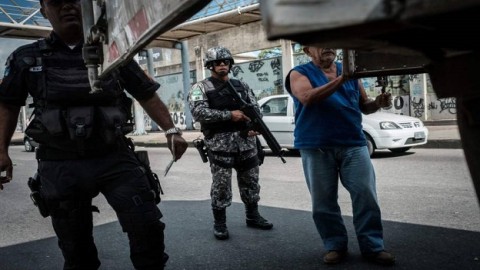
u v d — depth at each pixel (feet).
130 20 3.70
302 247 11.83
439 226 12.80
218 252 11.86
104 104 7.23
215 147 12.95
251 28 60.23
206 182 23.49
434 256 10.51
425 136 29.86
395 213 14.55
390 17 1.86
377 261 10.19
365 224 10.25
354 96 10.18
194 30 51.03
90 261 7.47
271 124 32.45
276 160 30.17
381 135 28.71
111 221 15.88
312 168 10.34
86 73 7.07
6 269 11.40
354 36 2.08
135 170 7.24
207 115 12.68
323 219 10.48
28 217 17.49
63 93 6.95
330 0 1.99
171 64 73.36
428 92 49.11
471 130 3.16
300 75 10.06
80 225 7.23
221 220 13.09
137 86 7.64
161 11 2.95
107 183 7.13
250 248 12.03
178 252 12.03
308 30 2.03
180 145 7.97
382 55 7.37
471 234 11.93
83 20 4.99
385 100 10.23
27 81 7.10
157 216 7.17
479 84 2.64
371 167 10.18
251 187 13.80
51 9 7.05
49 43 7.23
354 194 10.15
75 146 6.96
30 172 32.58
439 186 18.44
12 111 7.33
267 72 59.82
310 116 10.21
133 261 7.14
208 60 13.10
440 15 1.91
